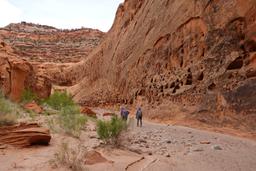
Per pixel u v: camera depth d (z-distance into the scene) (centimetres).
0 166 633
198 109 2053
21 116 1552
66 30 13325
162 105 2612
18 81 3228
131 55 4081
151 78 3114
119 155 815
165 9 3275
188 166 757
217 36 2105
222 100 1848
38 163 658
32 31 13612
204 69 2177
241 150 1039
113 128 979
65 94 3347
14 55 3606
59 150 786
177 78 2548
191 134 1506
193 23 2483
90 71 6706
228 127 1677
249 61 1786
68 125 1205
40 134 862
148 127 1872
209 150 1018
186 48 2539
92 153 731
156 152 931
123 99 4038
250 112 1609
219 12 2130
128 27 4856
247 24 1850
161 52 3028
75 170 614
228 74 1886
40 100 3362
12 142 841
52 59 10762
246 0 1872
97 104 5234
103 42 6606
